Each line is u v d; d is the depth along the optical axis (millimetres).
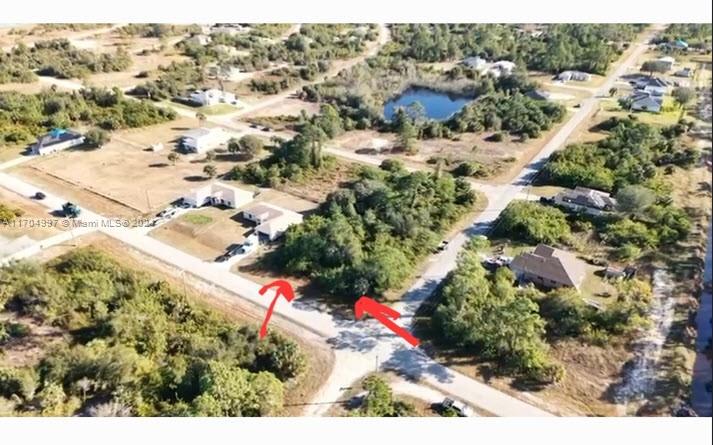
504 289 55469
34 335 50844
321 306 56625
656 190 77625
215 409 42031
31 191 78312
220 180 83250
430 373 48375
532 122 102250
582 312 53188
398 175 81625
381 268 58188
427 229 68000
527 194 79312
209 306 55938
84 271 59281
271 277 61062
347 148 95500
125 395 43781
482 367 49031
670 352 50594
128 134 99188
